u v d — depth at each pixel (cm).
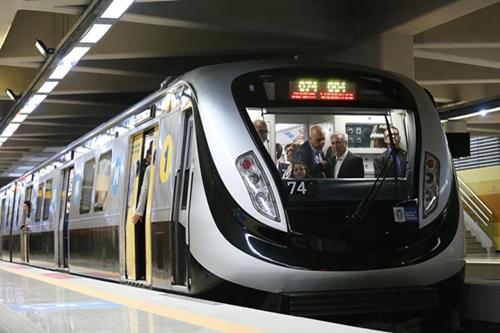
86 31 1138
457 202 696
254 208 626
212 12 1285
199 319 480
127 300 631
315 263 615
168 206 746
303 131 688
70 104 2116
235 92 681
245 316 495
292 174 672
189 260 666
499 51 1591
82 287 801
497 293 650
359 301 610
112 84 1798
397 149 703
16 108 1839
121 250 945
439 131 721
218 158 650
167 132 787
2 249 2367
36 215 1731
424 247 648
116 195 995
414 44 1467
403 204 662
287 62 716
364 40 1414
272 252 613
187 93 730
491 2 1175
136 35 1409
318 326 439
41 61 1421
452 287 666
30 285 852
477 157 2870
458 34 1452
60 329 445
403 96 724
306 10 1385
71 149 1397
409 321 636
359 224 642
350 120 703
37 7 1073
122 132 1009
